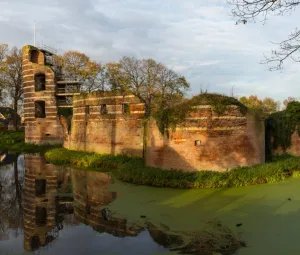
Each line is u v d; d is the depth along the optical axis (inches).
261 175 790.5
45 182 928.9
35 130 1849.2
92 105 1328.7
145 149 943.0
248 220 546.6
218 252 434.9
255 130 890.1
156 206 643.5
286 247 437.7
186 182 762.2
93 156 1206.3
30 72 1845.5
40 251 465.4
